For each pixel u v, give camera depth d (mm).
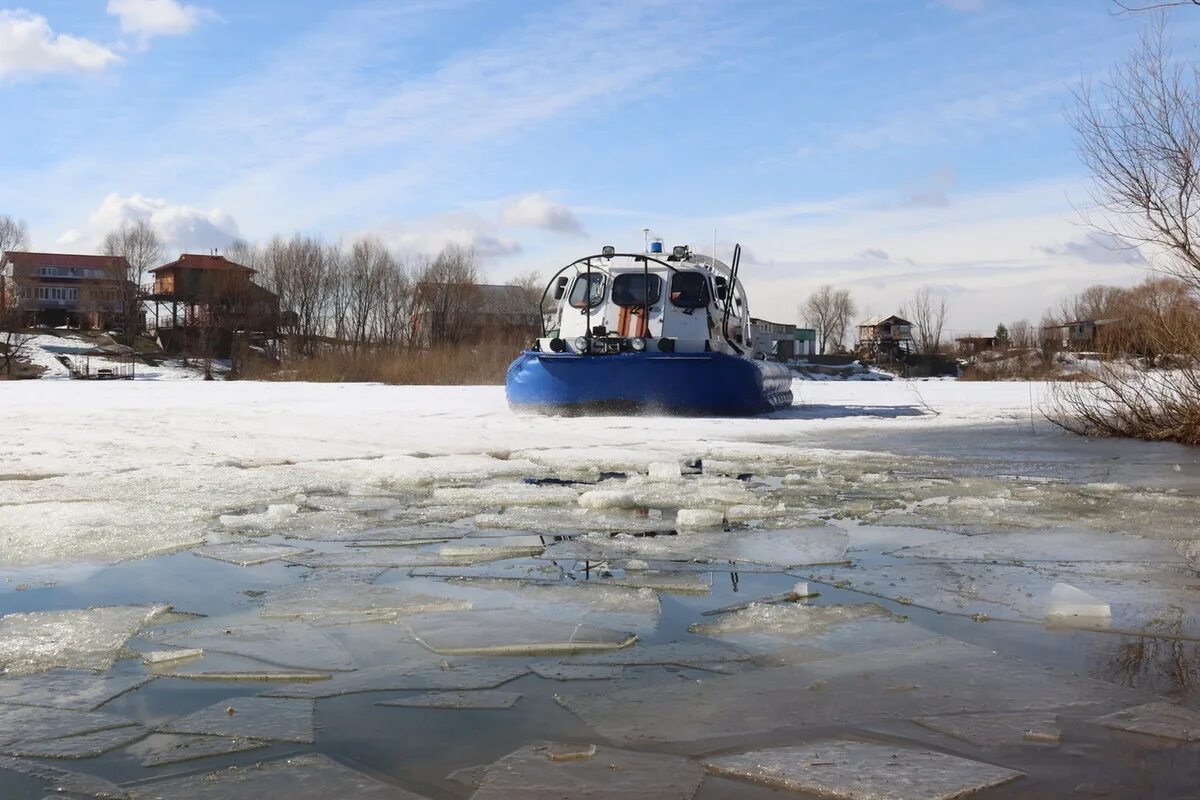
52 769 1833
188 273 59844
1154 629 2799
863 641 2691
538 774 1795
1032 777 1775
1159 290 9492
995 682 2328
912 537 4277
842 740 1964
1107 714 2105
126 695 2258
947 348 73250
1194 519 4719
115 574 3477
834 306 87500
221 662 2492
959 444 9000
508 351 29938
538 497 5250
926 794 1698
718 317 13258
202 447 7723
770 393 13867
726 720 2086
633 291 13117
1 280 51844
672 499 5285
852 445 8836
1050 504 5199
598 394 12289
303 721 2080
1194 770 1807
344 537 4207
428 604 3047
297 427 9727
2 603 3088
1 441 8000
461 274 47875
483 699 2219
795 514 4883
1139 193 8422
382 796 1705
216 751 1916
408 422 10586
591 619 2922
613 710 2146
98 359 50906
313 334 51438
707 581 3400
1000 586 3322
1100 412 10109
